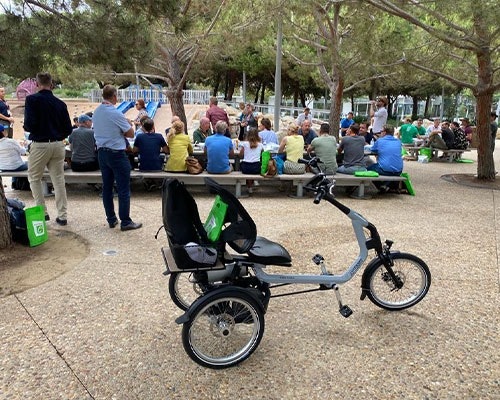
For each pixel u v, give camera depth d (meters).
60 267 4.08
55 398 2.35
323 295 3.64
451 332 3.08
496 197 7.77
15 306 3.34
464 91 35.38
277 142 8.72
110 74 11.15
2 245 4.37
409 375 2.60
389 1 7.62
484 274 4.12
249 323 2.78
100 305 3.38
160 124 20.19
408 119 13.78
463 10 6.54
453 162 12.53
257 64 25.61
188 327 2.49
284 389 2.46
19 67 4.58
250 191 7.64
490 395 2.43
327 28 11.05
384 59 8.70
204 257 2.60
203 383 2.50
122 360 2.69
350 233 5.33
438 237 5.25
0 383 2.46
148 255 4.43
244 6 8.81
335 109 11.34
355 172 7.49
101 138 4.92
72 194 7.25
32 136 5.00
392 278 3.24
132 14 4.46
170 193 2.57
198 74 28.59
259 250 2.81
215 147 7.18
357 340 2.96
